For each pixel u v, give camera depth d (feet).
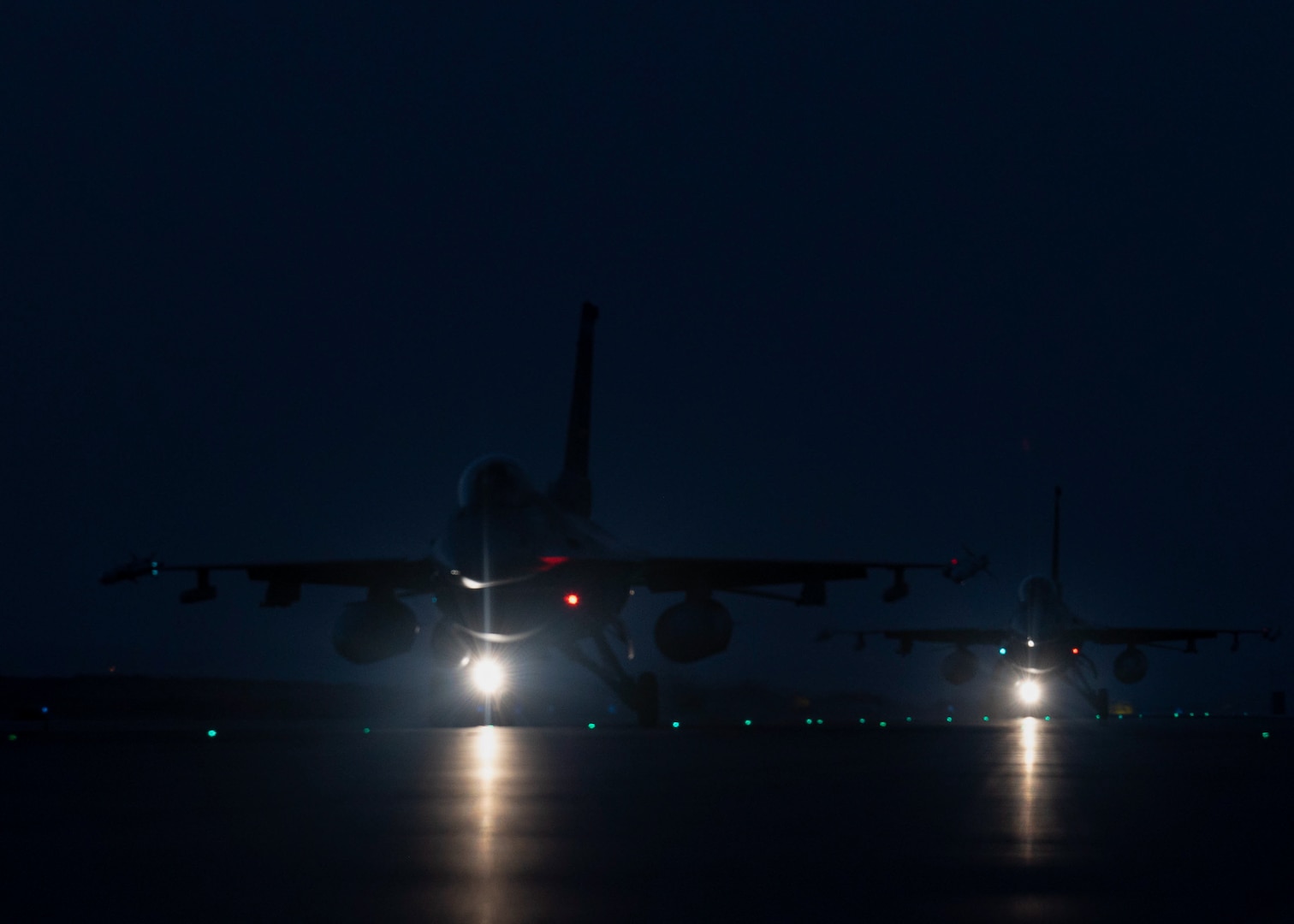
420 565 211.41
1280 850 49.06
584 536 212.64
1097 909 35.70
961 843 50.01
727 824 56.08
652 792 71.82
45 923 33.24
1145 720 393.09
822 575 215.31
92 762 96.37
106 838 50.24
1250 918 34.47
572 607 198.90
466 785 74.95
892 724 272.51
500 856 45.34
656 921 33.58
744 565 206.80
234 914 34.55
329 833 51.62
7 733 161.07
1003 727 225.97
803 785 77.77
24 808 62.03
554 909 35.29
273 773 85.30
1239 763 109.09
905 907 35.91
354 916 34.24
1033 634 349.82
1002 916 34.63
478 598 196.24
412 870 42.22
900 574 212.64
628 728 206.18
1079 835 52.75
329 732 171.32
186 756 104.12
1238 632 387.34
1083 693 381.19
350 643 214.69
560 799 66.85
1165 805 66.95
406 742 133.49
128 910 35.01
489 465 203.41
